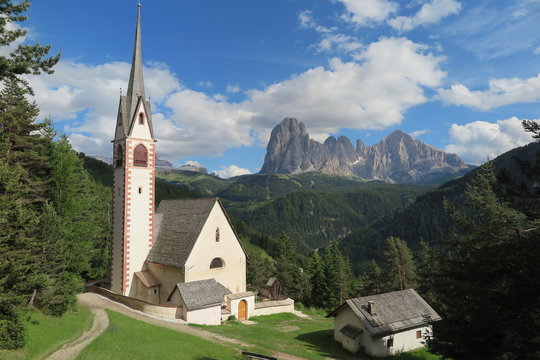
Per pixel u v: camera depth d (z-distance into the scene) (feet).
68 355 75.51
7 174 81.10
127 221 151.43
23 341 72.02
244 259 161.48
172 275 145.07
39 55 70.79
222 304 145.69
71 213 146.10
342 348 123.03
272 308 167.12
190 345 95.86
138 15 162.20
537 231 65.92
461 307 69.72
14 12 67.62
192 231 149.07
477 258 69.77
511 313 62.59
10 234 78.59
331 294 269.23
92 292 167.94
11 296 71.46
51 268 103.24
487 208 103.86
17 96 122.31
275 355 102.22
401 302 131.54
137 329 103.76
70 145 152.35
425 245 132.16
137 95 157.99
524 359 56.59
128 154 152.56
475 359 65.92
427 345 75.77
